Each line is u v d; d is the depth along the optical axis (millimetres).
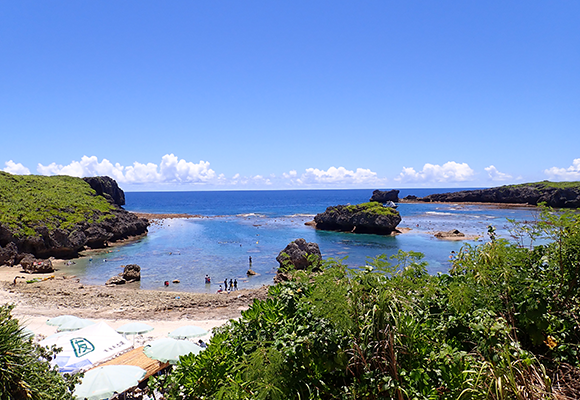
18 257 44750
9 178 72000
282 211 148125
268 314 5172
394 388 3936
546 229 5430
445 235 63562
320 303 4230
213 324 21516
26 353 4992
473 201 169375
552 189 144000
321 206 184000
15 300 26125
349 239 64938
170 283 36219
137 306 25609
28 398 4812
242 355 4824
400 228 76938
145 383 13750
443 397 4121
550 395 3877
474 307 5047
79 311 23969
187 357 5234
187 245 60125
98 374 11703
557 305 5250
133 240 66562
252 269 42531
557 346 4859
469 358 4145
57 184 80375
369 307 4312
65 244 49656
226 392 4219
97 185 105750
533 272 5559
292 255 37438
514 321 5148
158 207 185000
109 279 35625
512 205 146750
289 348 4359
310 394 4180
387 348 4121
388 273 4496
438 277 6070
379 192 179000
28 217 51281
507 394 3758
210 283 36406
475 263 5871
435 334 4746
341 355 4273
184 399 5000
